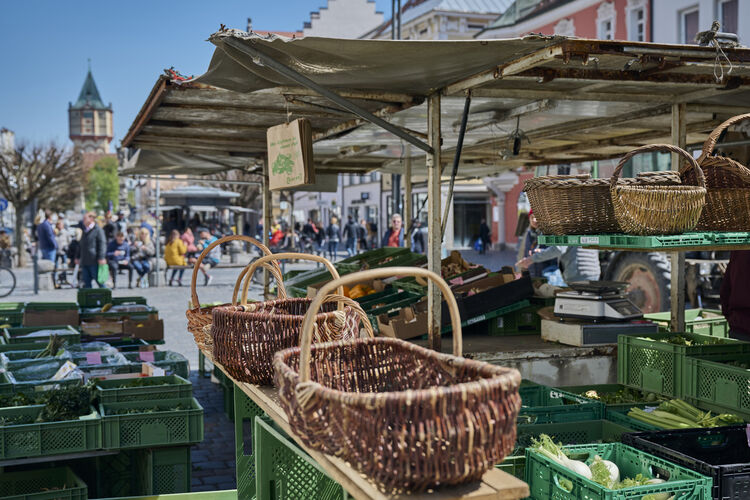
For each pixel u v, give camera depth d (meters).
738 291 5.37
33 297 18.30
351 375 2.52
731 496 3.23
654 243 3.49
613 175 3.56
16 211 36.41
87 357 6.52
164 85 6.09
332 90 5.66
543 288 7.08
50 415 4.75
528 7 30.31
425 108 6.84
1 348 7.08
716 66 4.63
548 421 4.36
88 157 124.62
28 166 37.78
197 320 3.93
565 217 3.90
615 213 3.58
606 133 8.88
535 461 3.52
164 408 5.03
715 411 4.72
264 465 3.85
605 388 5.46
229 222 46.72
